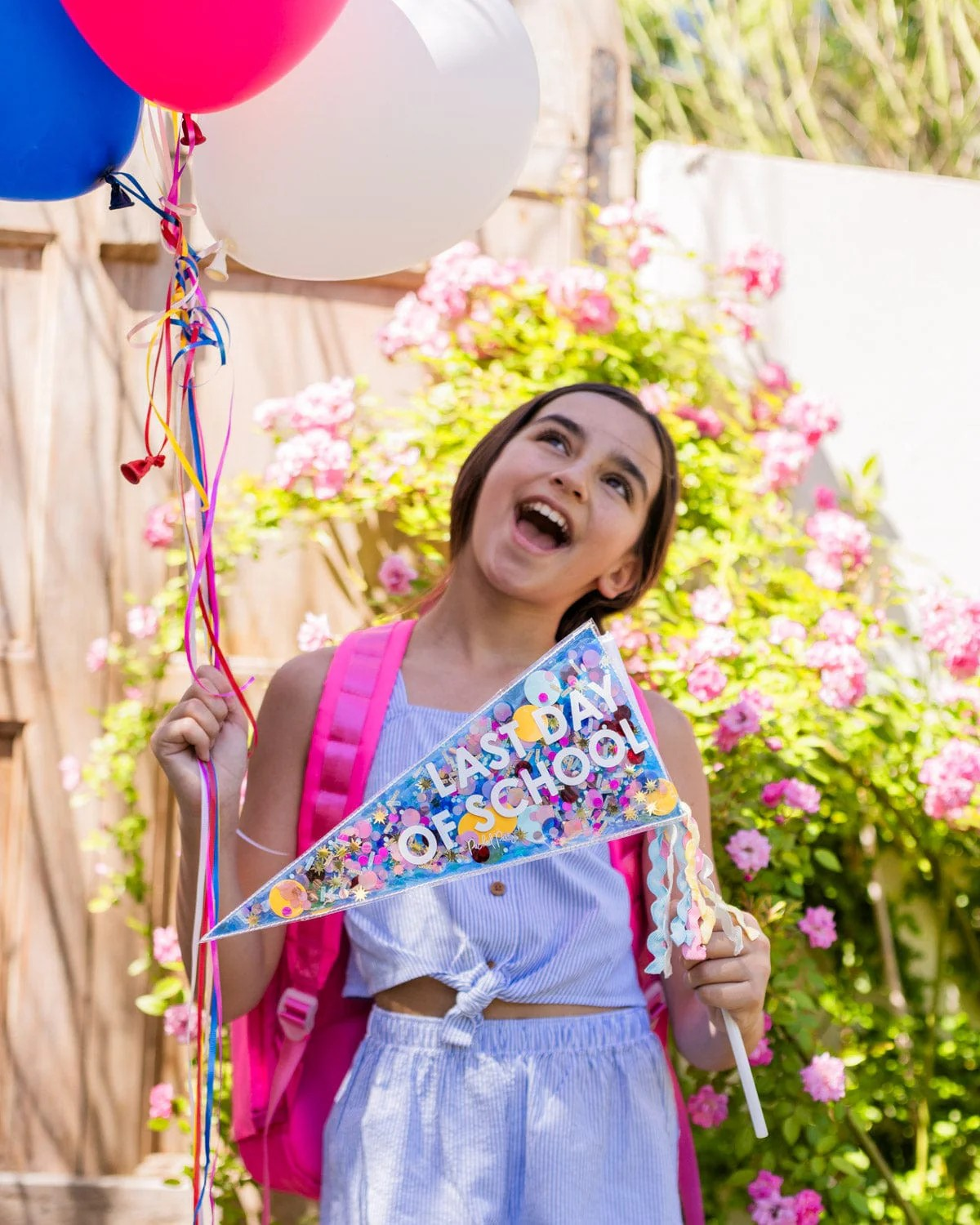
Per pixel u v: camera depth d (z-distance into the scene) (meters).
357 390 2.19
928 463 2.38
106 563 2.09
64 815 2.04
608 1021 1.30
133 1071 2.00
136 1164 1.98
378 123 1.18
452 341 2.20
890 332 2.40
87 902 2.03
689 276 2.36
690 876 1.23
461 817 1.21
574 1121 1.24
